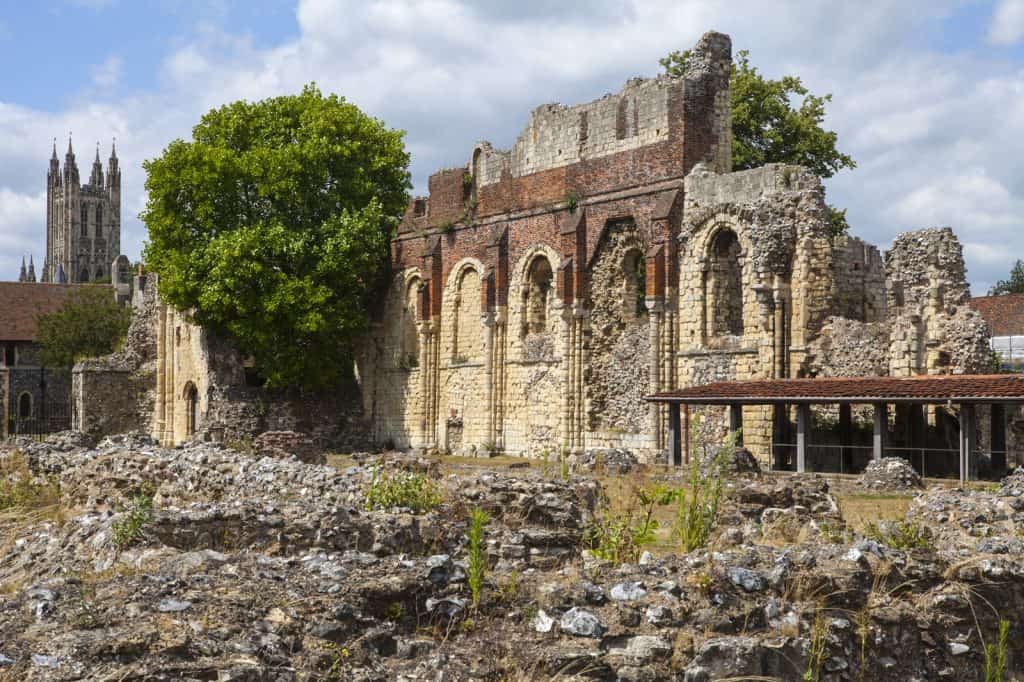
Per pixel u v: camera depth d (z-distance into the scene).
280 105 63.44
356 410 66.69
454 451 60.38
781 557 12.68
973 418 32.25
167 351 71.19
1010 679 13.01
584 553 17.06
